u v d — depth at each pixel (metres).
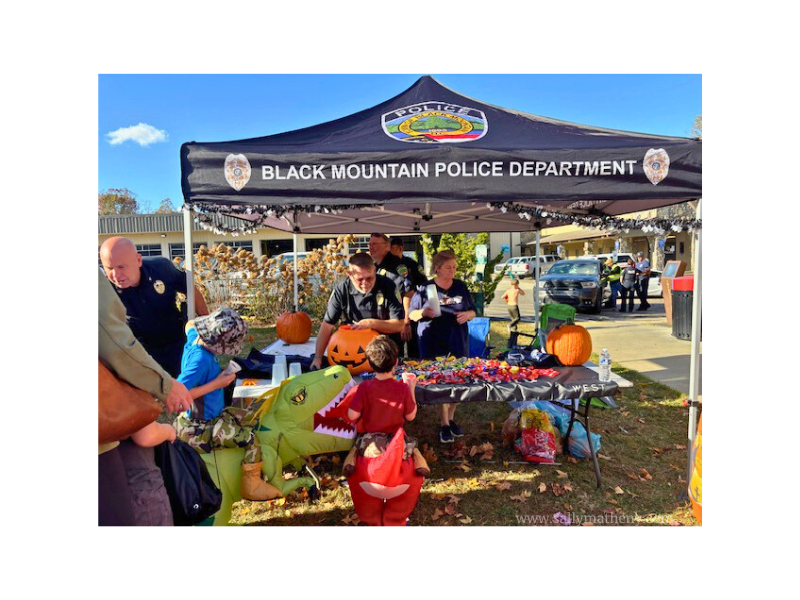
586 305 14.34
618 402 6.02
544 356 4.31
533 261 29.86
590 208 5.57
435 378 3.77
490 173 3.44
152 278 4.39
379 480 2.93
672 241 27.77
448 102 4.49
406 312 5.57
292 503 3.79
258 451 3.11
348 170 3.42
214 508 2.80
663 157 3.47
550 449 4.38
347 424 3.46
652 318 13.34
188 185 3.43
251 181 3.42
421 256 14.51
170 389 2.43
